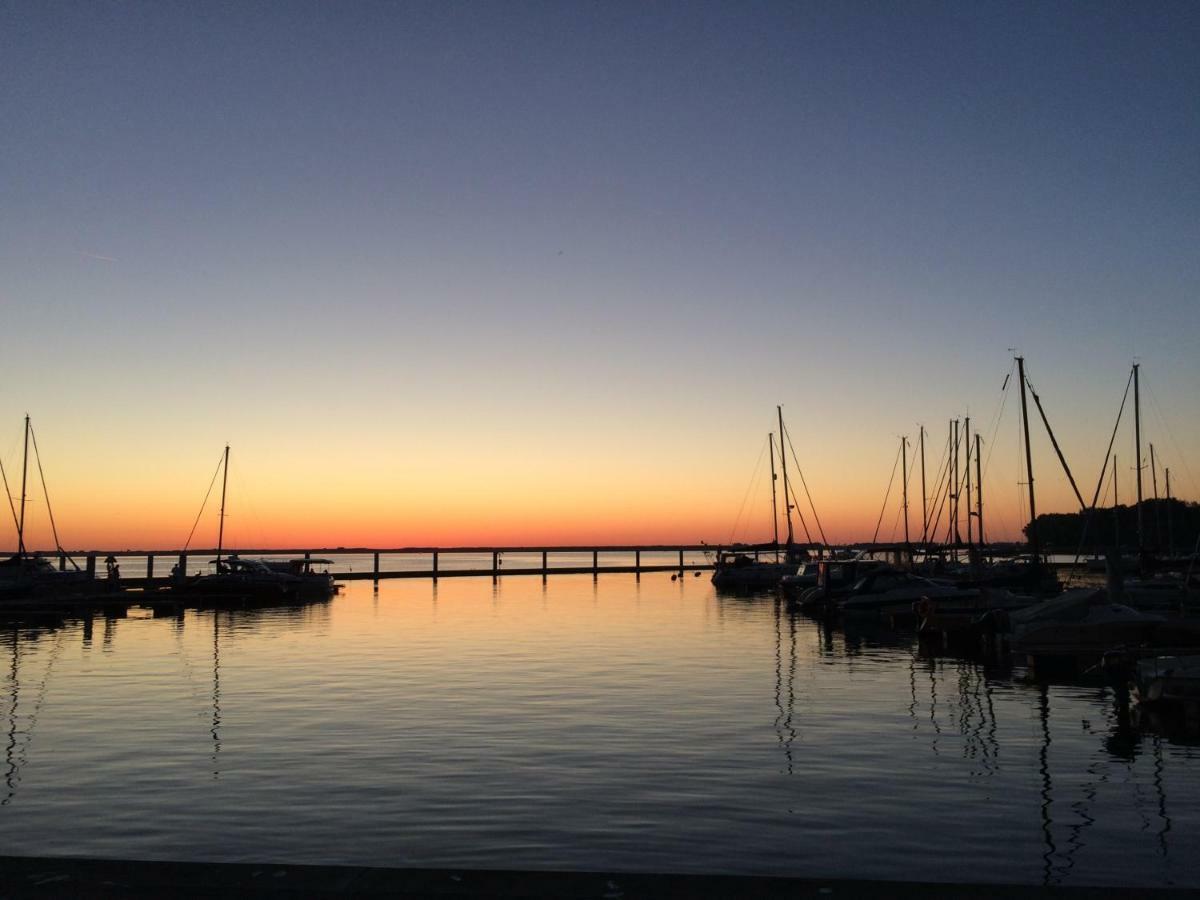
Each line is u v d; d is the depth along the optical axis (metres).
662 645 33.53
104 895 6.95
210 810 13.18
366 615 48.44
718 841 11.91
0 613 44.84
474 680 24.89
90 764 15.75
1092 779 14.94
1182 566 56.12
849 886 7.04
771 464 79.00
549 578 94.19
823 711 20.47
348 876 7.27
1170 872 10.95
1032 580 50.56
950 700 22.08
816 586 52.88
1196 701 19.06
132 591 57.19
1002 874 10.88
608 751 16.62
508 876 7.27
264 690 23.42
